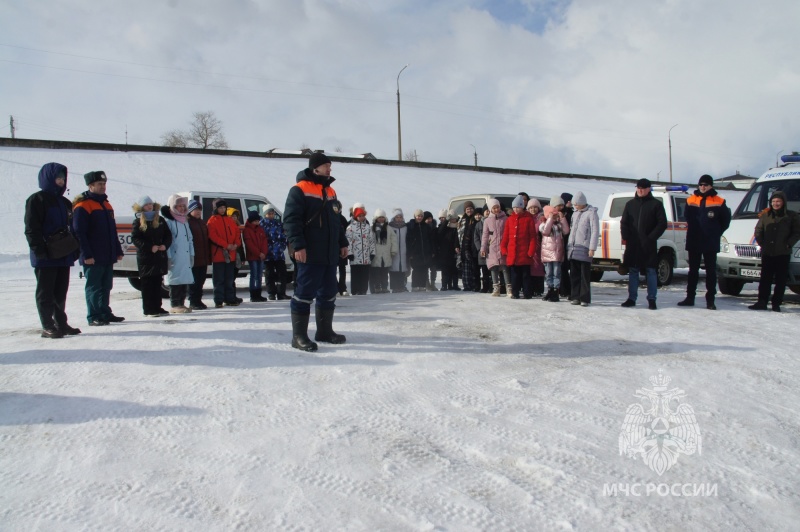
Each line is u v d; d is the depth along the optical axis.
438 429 3.64
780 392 4.62
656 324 7.23
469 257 11.26
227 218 8.68
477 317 7.54
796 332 6.95
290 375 4.61
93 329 6.50
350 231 10.43
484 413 3.94
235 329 6.31
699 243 8.66
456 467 3.13
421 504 2.75
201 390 4.22
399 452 3.29
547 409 4.05
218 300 8.52
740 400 4.39
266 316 7.44
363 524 2.57
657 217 8.45
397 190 31.17
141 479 2.94
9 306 9.59
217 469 3.05
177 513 2.63
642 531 2.60
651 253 8.44
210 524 2.55
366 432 3.55
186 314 7.72
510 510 2.72
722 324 7.35
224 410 3.85
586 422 3.83
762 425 3.90
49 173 5.99
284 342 5.70
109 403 3.96
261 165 30.67
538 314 7.85
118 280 15.51
